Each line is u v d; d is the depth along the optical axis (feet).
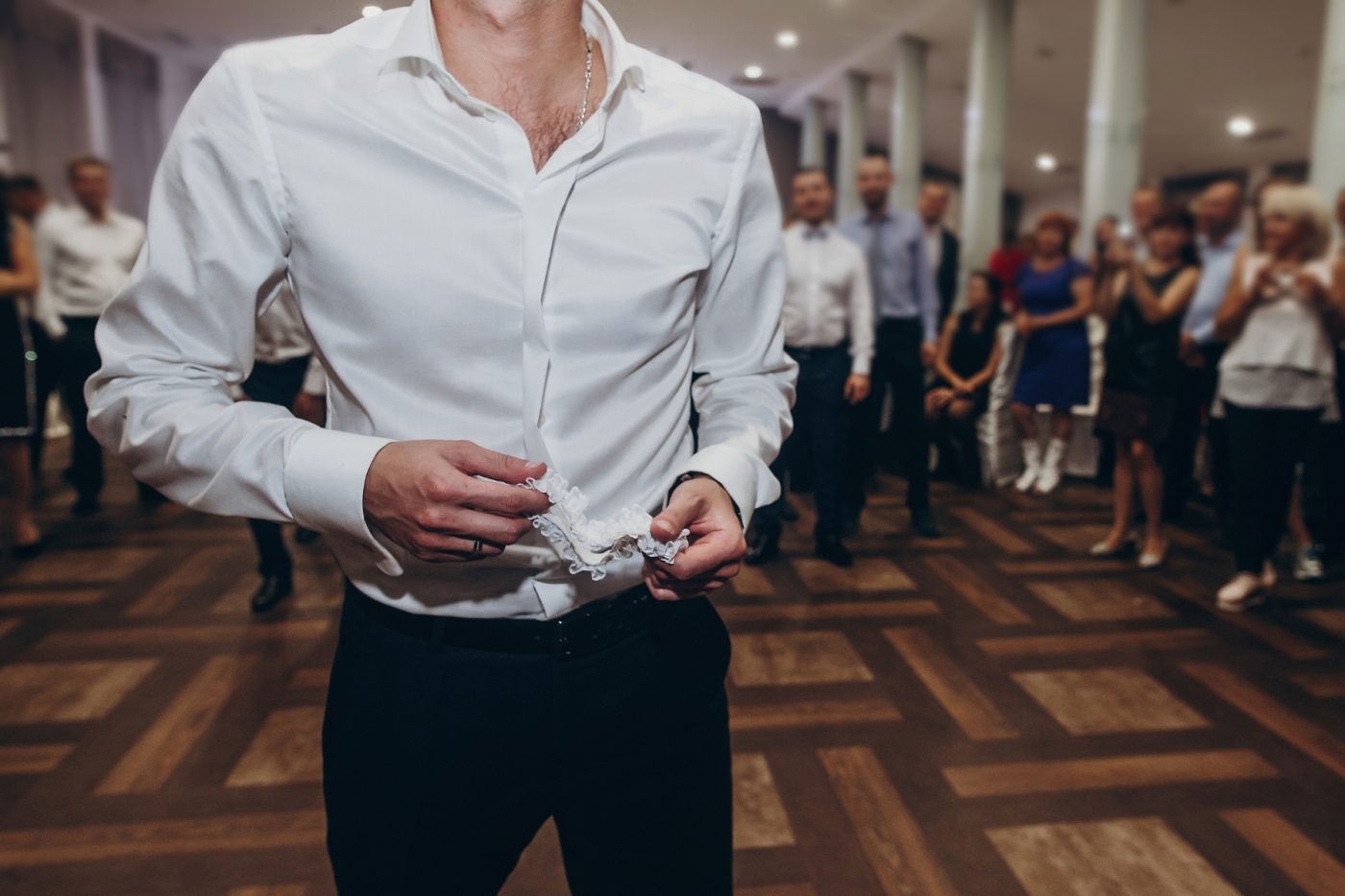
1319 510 11.12
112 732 7.00
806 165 10.02
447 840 2.38
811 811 6.13
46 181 25.77
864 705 7.61
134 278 2.11
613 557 2.04
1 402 10.85
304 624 9.09
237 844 5.66
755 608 9.70
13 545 11.20
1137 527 13.15
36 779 6.37
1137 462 11.30
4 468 11.16
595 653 2.34
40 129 25.61
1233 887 5.45
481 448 1.95
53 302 12.64
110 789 6.24
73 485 13.62
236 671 8.04
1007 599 10.16
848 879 5.46
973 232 26.43
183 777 6.40
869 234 12.38
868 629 9.21
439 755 2.29
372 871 2.38
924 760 6.79
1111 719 7.46
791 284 9.83
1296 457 9.62
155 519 12.98
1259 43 25.50
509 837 2.46
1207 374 12.53
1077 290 14.55
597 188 2.23
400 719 2.28
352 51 2.11
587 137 2.16
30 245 11.00
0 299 10.73
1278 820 6.12
